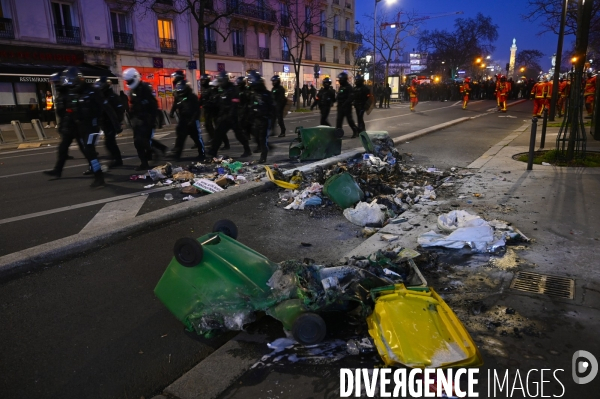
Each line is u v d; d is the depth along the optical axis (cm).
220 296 308
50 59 2398
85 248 498
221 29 3472
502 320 329
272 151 1192
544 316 334
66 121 850
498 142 1316
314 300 298
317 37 4647
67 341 326
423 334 272
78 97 773
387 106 3403
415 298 296
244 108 1063
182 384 272
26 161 1188
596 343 300
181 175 846
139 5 2833
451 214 538
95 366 297
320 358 291
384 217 584
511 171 841
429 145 1277
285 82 4269
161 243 522
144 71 2941
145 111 941
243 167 938
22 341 326
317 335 294
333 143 1033
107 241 521
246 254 335
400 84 4797
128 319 356
